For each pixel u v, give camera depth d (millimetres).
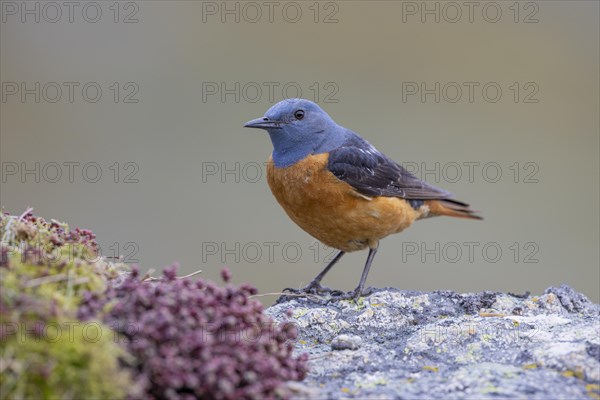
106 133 17469
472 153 17828
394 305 8391
